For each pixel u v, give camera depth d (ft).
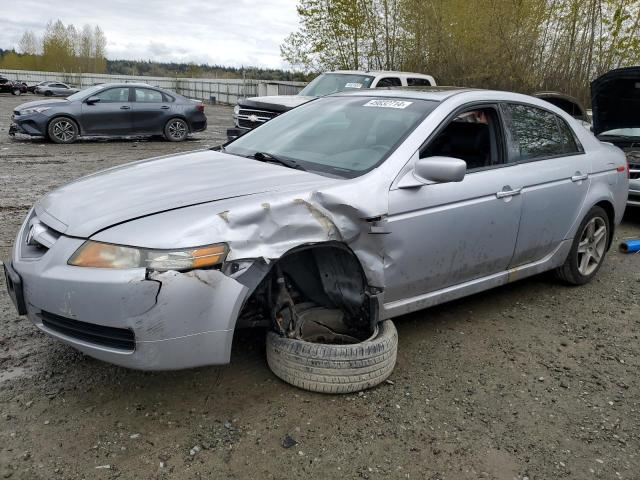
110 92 47.44
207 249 8.66
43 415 9.32
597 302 15.70
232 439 9.00
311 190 9.95
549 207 14.12
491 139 13.37
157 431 9.09
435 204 11.32
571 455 9.16
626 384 11.44
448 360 11.94
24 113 44.47
